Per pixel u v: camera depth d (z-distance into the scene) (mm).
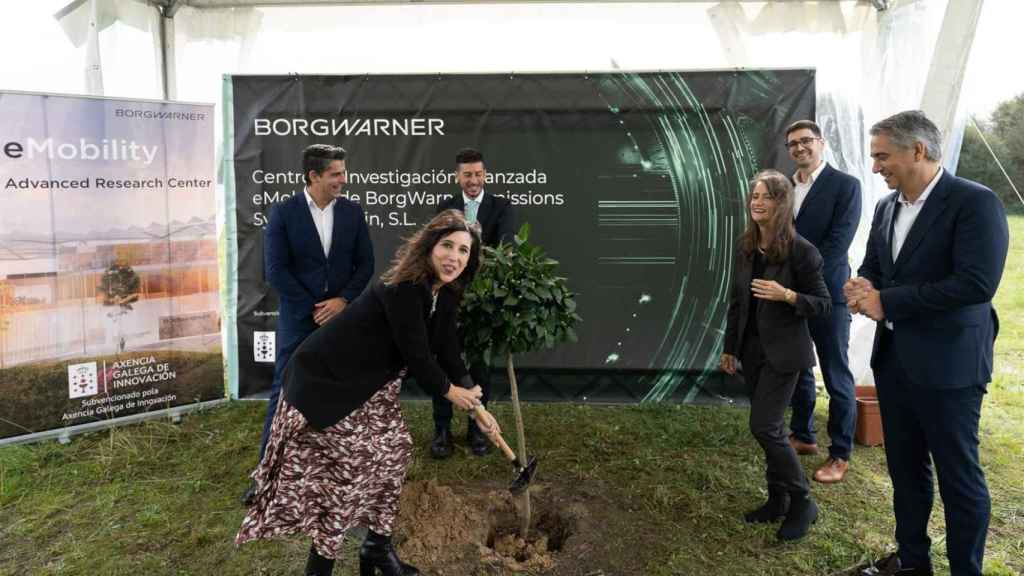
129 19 5480
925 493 3168
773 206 3500
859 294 2973
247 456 4688
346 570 3375
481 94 5555
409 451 3080
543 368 5758
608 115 5527
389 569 3189
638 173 5566
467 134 5586
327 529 2889
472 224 3023
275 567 3408
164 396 5289
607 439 4969
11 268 4656
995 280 2715
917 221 2904
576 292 5684
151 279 5160
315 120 5578
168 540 3658
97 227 4918
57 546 3607
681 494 4145
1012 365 6930
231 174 5613
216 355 5492
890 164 2875
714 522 3836
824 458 4648
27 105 4590
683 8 5836
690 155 5527
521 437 3750
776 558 3484
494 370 5766
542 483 4297
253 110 5570
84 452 4746
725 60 5855
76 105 4754
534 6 5895
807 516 3656
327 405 2820
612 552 3537
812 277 3480
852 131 5699
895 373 3068
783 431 3611
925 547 3195
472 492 4160
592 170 5582
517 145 5582
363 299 2938
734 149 5500
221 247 6129
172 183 5176
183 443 4895
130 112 4953
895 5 5391
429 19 5941
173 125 5137
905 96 5387
